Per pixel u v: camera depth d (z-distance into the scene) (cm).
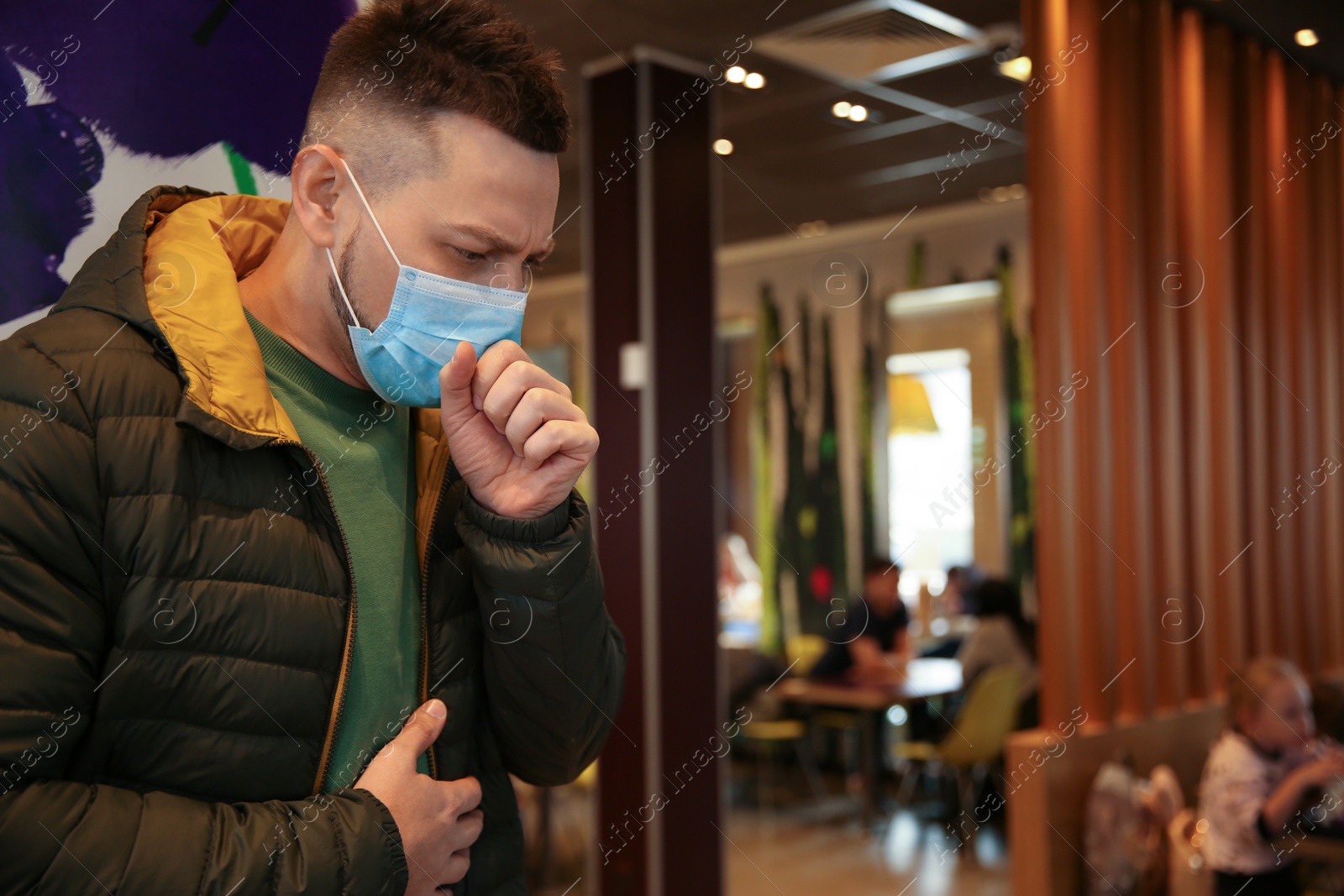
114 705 78
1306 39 436
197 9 119
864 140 536
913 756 580
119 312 84
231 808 79
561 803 602
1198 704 392
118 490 78
